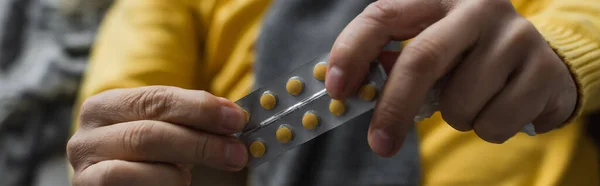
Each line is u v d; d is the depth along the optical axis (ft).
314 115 1.53
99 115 1.67
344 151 2.10
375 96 1.48
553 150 2.03
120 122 1.65
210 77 2.39
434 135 2.08
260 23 2.30
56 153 3.18
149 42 2.32
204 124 1.56
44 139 3.15
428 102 1.52
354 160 2.10
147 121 1.59
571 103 1.60
